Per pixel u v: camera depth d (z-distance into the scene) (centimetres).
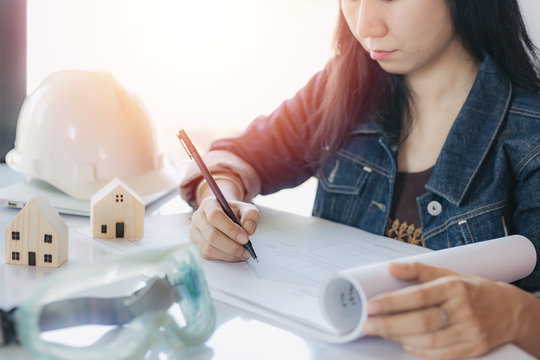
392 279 53
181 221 94
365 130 107
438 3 87
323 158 112
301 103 118
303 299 63
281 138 116
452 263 61
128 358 49
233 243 74
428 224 98
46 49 156
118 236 84
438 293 51
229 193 96
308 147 116
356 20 91
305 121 117
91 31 203
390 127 105
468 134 95
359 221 106
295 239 87
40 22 150
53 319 52
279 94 288
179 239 85
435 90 100
